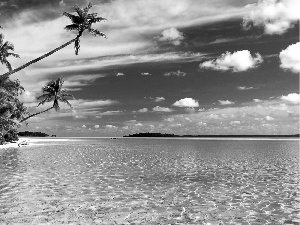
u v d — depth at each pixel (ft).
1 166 120.06
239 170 109.40
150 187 75.05
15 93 189.06
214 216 49.67
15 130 283.38
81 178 89.25
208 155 184.65
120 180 85.97
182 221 46.88
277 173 101.04
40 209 53.11
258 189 72.84
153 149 261.24
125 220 47.11
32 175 95.09
